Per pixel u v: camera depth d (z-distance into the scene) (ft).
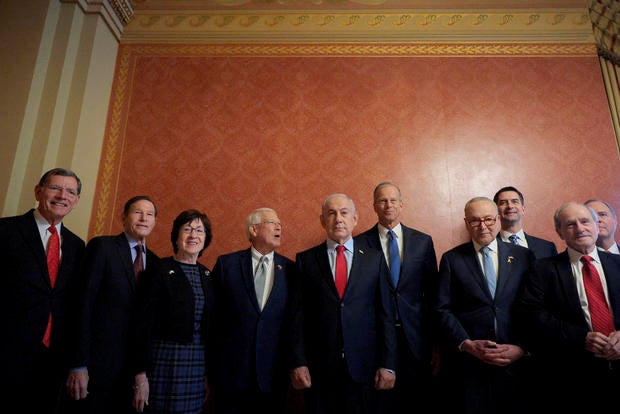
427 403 7.98
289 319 7.48
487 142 12.32
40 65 11.49
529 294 7.25
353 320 7.23
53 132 11.27
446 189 11.91
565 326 6.62
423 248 8.55
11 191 10.28
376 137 12.45
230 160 12.38
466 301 7.57
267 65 13.38
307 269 7.83
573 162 12.01
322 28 13.73
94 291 6.89
